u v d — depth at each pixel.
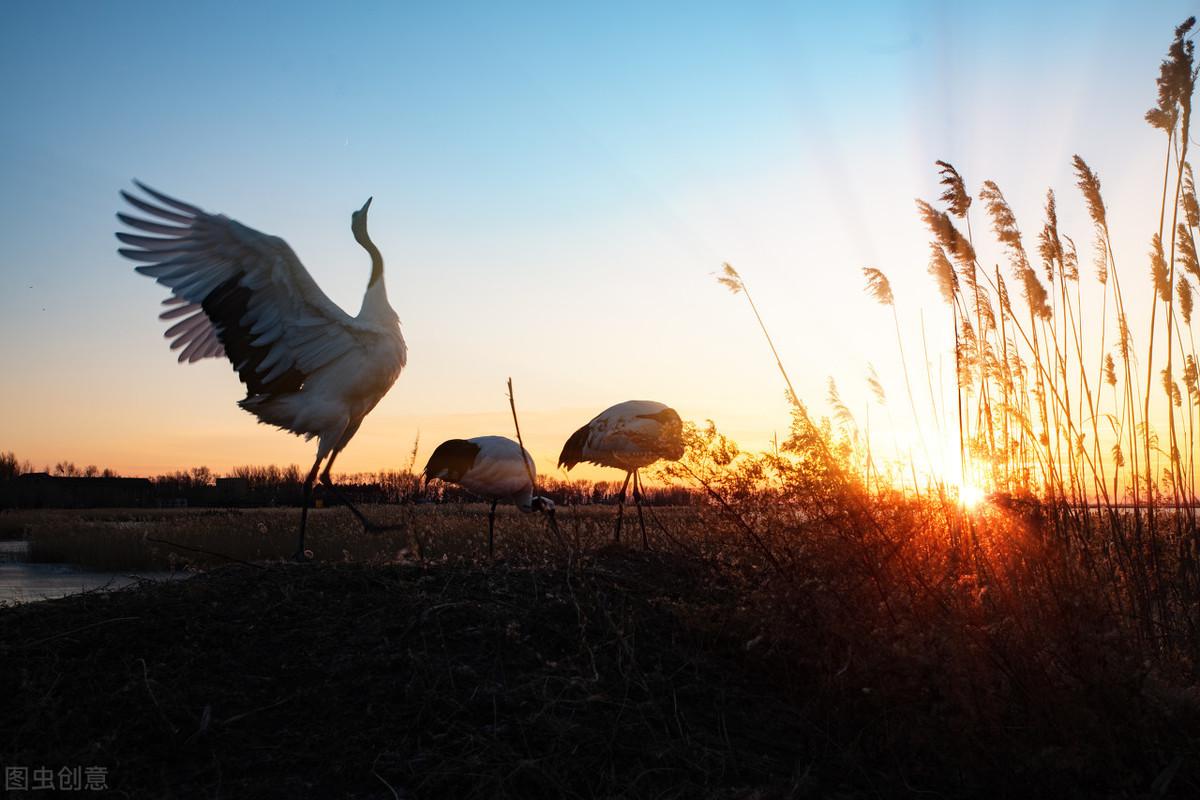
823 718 2.36
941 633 2.24
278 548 7.09
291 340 3.99
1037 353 3.20
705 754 2.14
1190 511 3.11
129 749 2.08
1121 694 2.20
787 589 2.49
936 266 3.24
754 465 2.67
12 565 8.98
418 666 2.37
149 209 3.72
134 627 2.57
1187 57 3.13
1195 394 3.16
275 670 2.41
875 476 2.81
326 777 2.00
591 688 2.34
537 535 4.34
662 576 3.10
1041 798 2.12
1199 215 3.17
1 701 2.25
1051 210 3.30
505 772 2.01
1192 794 2.11
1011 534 2.67
